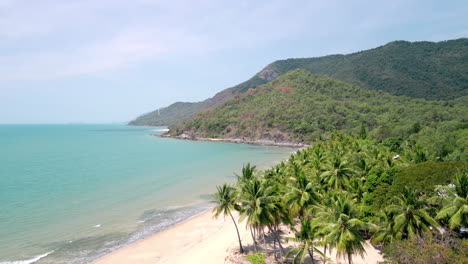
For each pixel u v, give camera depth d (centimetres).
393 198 4009
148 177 9312
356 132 18650
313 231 3206
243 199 3678
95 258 3828
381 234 3569
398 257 2948
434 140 9250
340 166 5256
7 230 4703
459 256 2733
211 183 8406
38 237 4450
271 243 4294
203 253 4019
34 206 6019
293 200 3947
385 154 7956
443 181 4272
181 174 9875
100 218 5372
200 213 5738
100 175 9644
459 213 3250
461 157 6900
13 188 7656
